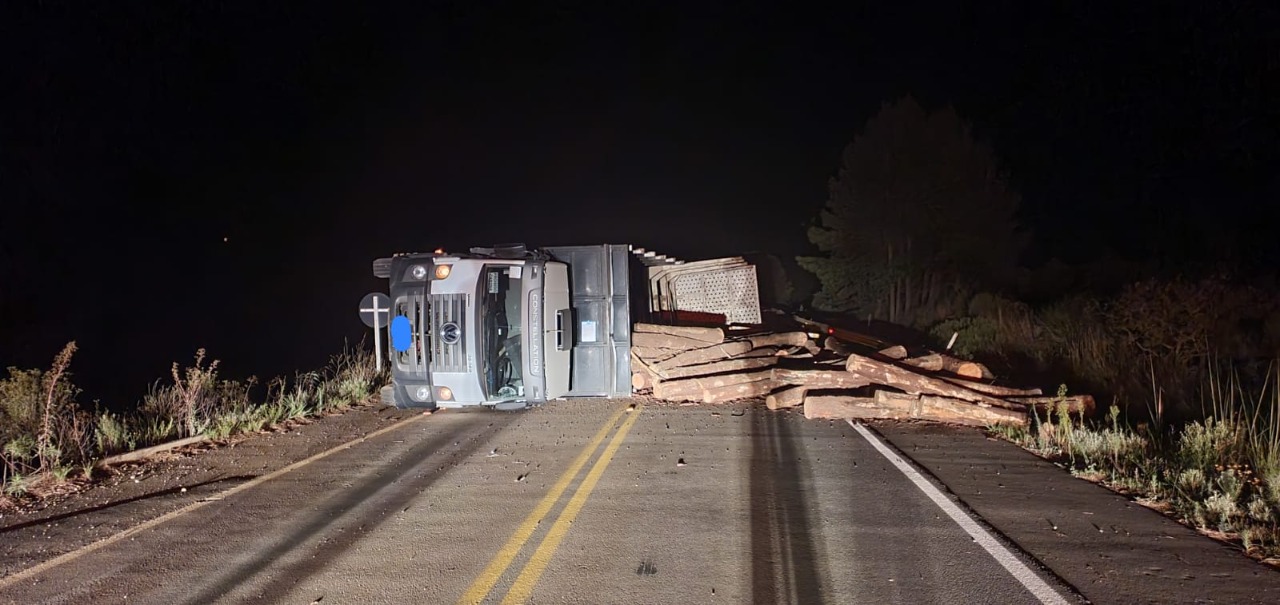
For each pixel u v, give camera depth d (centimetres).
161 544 649
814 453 934
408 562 608
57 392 927
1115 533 653
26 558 620
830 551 617
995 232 2683
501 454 945
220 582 575
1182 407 1155
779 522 685
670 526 679
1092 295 1977
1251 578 562
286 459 927
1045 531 659
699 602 534
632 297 1490
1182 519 688
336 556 621
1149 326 1398
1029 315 1972
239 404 1164
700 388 1291
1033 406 1102
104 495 782
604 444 993
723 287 1709
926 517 694
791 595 541
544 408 1252
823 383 1242
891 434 1039
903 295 2775
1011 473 841
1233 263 1895
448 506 743
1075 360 1498
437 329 1134
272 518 712
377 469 880
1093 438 924
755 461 896
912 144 2675
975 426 1088
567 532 668
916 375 1193
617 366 1312
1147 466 829
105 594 557
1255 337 1372
